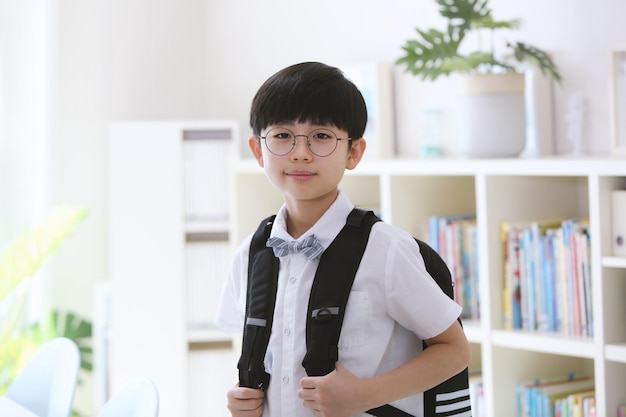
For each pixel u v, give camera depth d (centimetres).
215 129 407
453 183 312
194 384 406
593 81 291
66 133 440
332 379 153
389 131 358
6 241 434
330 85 160
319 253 162
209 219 408
